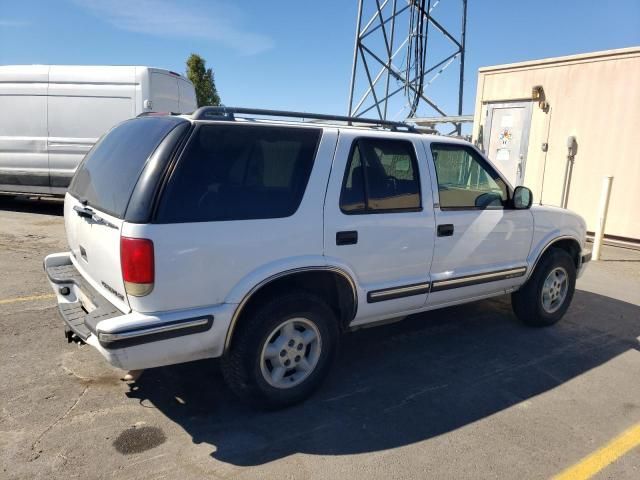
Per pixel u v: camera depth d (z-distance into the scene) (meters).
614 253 9.06
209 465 2.83
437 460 2.95
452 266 4.23
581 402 3.69
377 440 3.12
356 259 3.60
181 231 2.85
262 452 2.96
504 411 3.52
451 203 4.20
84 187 3.62
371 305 3.77
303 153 3.37
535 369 4.20
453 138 4.33
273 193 3.21
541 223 4.88
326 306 3.47
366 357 4.32
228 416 3.33
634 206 9.41
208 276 2.96
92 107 10.18
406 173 3.91
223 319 3.03
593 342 4.84
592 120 9.88
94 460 2.82
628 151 9.41
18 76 10.33
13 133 10.46
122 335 2.72
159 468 2.78
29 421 3.16
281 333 3.34
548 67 10.50
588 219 10.11
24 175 10.56
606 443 3.19
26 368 3.80
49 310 4.96
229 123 3.12
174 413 3.33
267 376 3.29
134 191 2.84
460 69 17.27
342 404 3.53
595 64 9.73
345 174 3.53
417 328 5.03
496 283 4.59
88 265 3.40
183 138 2.95
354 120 3.90
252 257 3.11
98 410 3.32
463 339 4.78
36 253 7.21
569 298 5.30
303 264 3.29
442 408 3.53
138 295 2.79
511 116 11.35
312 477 2.76
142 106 10.04
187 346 2.96
